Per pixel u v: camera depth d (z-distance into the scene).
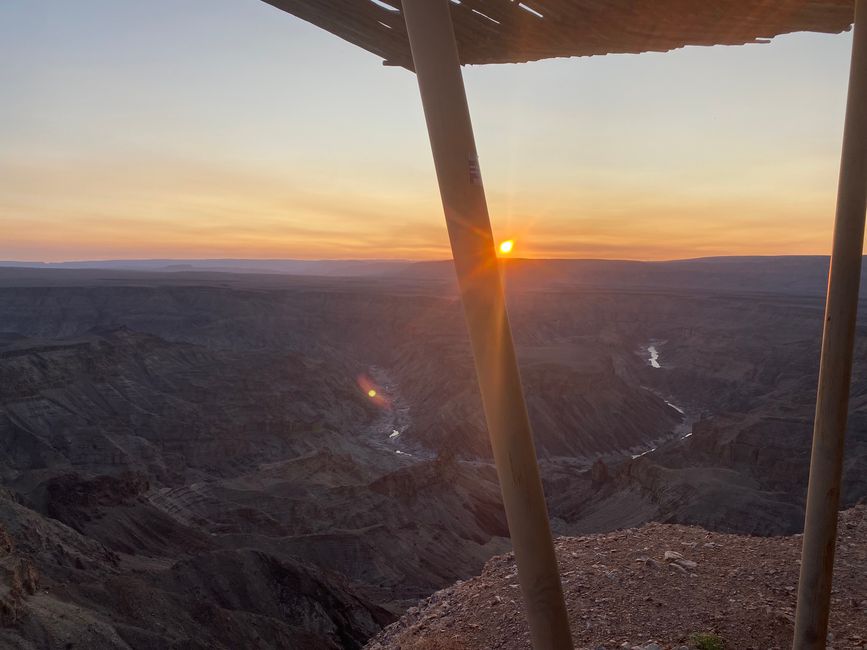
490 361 2.54
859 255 3.70
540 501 2.55
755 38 4.01
